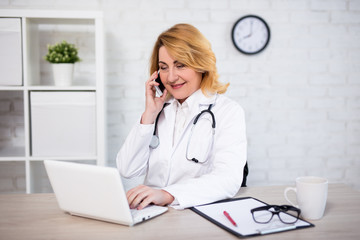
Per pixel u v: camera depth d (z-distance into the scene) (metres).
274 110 2.59
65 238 0.82
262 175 2.62
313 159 2.66
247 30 2.49
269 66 2.56
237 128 1.34
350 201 1.09
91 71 2.43
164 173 1.44
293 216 0.94
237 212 0.98
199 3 2.47
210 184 1.11
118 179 0.85
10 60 2.01
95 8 2.40
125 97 2.47
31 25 2.13
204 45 1.37
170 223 0.92
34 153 2.06
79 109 2.07
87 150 2.10
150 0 2.43
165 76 1.40
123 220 0.88
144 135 1.37
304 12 2.56
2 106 2.38
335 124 2.66
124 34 2.43
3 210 1.04
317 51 2.60
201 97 1.45
